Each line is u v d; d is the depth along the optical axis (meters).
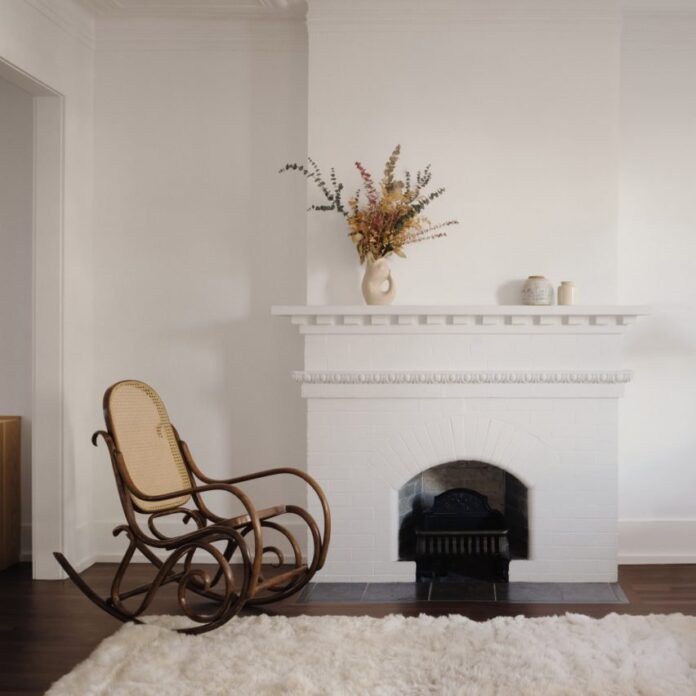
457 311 4.78
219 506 5.35
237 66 5.31
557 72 4.98
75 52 5.08
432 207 5.02
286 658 3.54
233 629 3.91
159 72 5.33
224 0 5.00
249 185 5.31
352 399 4.90
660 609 4.31
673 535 5.27
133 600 4.49
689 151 5.26
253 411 5.31
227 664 3.48
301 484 5.30
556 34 4.98
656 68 5.26
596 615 4.21
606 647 3.64
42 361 4.92
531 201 5.00
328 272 5.05
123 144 5.35
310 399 4.92
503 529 4.90
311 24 5.02
